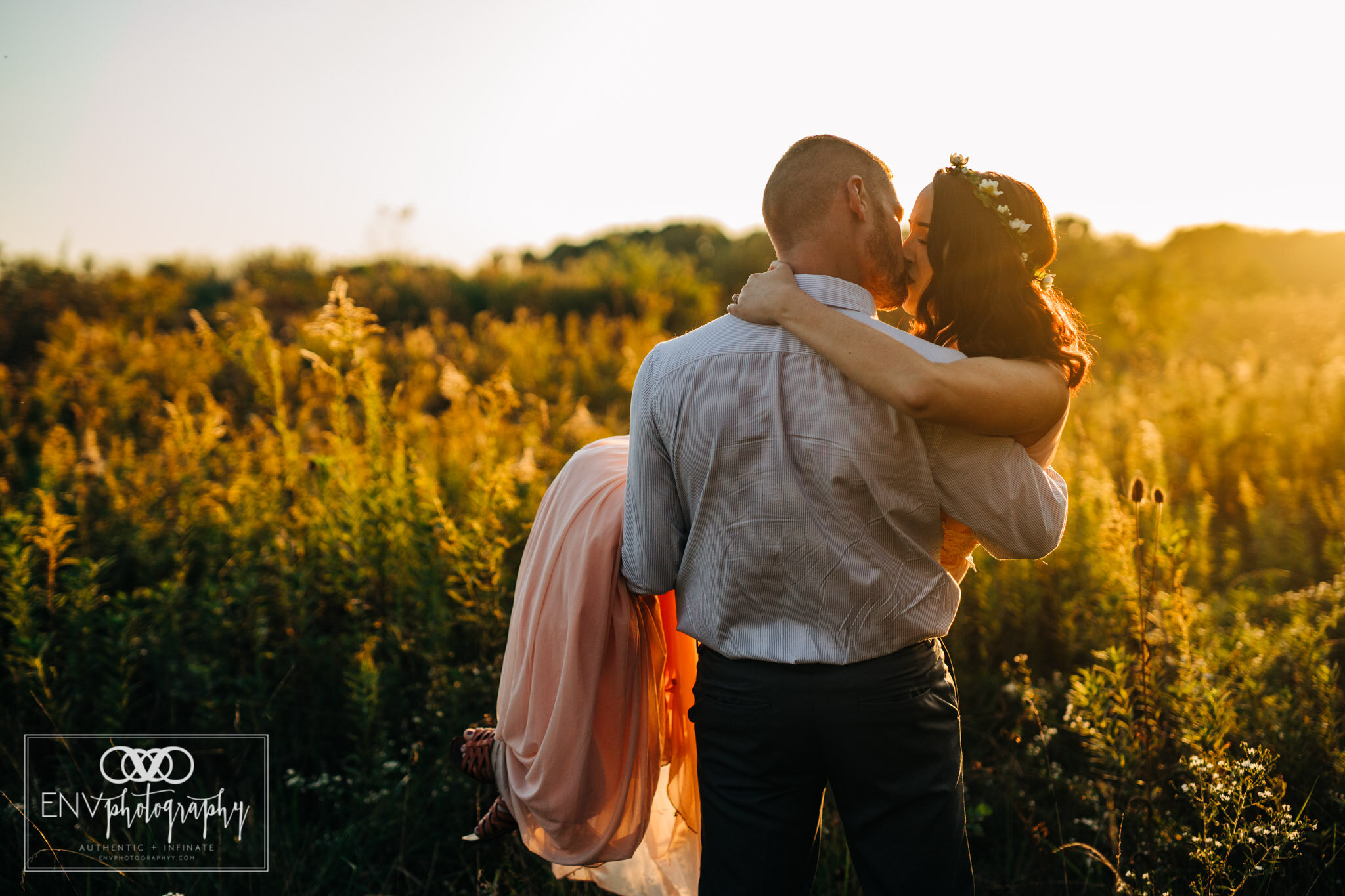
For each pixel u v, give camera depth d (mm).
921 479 1455
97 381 7207
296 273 14016
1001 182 1571
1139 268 12984
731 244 19266
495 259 15078
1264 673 2701
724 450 1450
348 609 3316
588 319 13172
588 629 1729
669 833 2145
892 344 1358
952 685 1661
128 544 3998
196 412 7043
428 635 3111
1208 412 5672
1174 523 3217
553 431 5824
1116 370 8836
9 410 6645
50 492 3846
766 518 1456
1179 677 2471
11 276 10891
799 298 1435
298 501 4051
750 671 1542
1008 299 1523
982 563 3436
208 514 4094
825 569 1470
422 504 3562
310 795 2818
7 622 3240
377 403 3873
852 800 1559
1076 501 3902
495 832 1995
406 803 2490
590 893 2328
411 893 2389
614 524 1753
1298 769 2312
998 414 1371
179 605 3359
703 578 1558
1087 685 2350
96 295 11219
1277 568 3967
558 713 1729
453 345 10031
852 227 1512
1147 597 2742
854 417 1412
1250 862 1956
